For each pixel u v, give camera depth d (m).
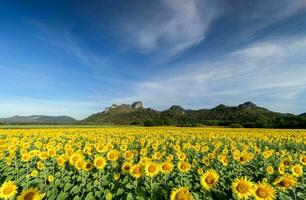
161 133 39.12
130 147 21.91
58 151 16.77
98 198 8.92
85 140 28.64
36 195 6.91
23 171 12.12
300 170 9.81
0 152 14.91
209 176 8.11
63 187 9.95
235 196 8.20
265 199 6.82
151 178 8.98
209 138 30.38
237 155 13.48
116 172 11.41
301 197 8.52
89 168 10.02
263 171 12.49
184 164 10.08
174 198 6.99
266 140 29.05
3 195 7.39
